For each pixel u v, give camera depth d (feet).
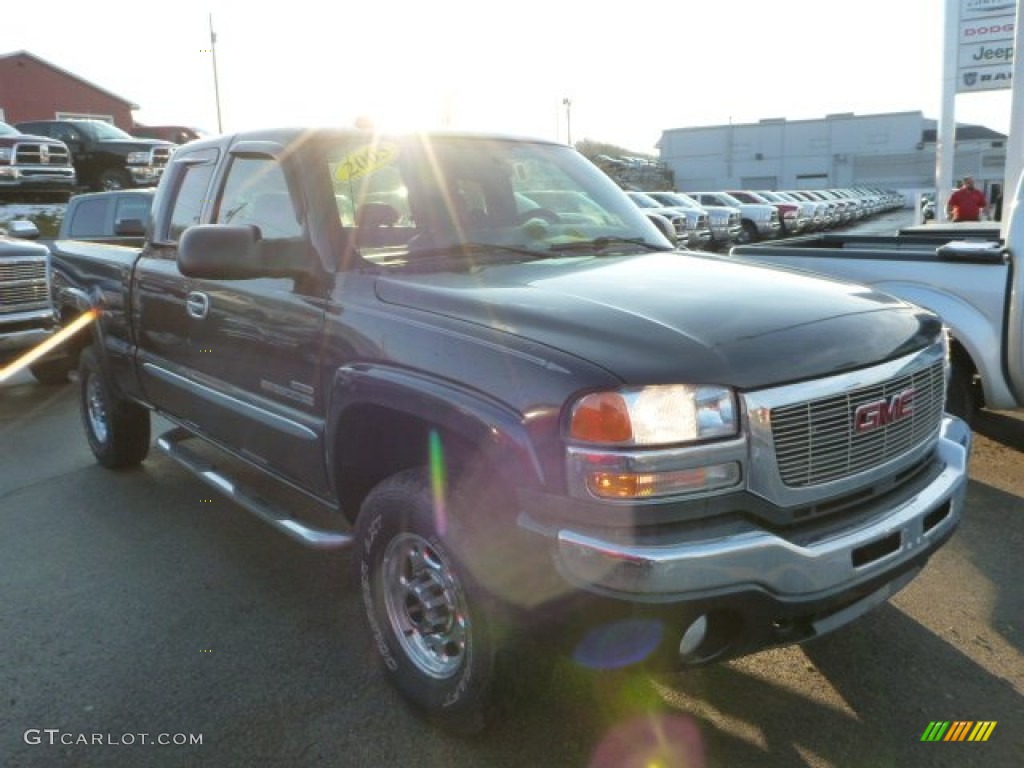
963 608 12.05
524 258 11.48
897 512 8.87
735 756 9.18
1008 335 16.62
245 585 13.38
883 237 22.85
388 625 10.11
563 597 7.82
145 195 30.73
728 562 7.59
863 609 8.95
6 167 62.90
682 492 7.72
